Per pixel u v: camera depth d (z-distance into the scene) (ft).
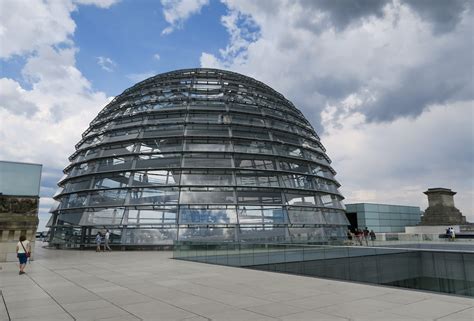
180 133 119.55
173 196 108.06
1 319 29.25
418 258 45.83
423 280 44.70
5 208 79.66
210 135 118.83
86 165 124.67
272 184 114.62
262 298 37.19
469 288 40.19
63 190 127.44
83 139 141.59
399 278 46.85
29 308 33.17
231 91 138.92
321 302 34.96
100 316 30.09
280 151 124.26
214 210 107.34
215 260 72.49
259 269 63.52
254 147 121.29
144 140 119.24
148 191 108.88
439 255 43.50
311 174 125.90
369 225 238.68
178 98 131.03
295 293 39.88
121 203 107.24
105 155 120.06
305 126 147.33
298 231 110.32
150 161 114.01
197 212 106.32
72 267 65.92
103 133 128.47
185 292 40.91
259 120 131.23
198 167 111.65
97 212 108.06
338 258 52.44
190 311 31.65
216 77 149.48
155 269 63.00
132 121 127.44
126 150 118.73
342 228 127.34
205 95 135.33
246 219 107.04
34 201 82.84
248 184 112.37
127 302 35.63
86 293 40.60
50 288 43.96
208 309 32.40
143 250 100.94
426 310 31.14
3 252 78.13
